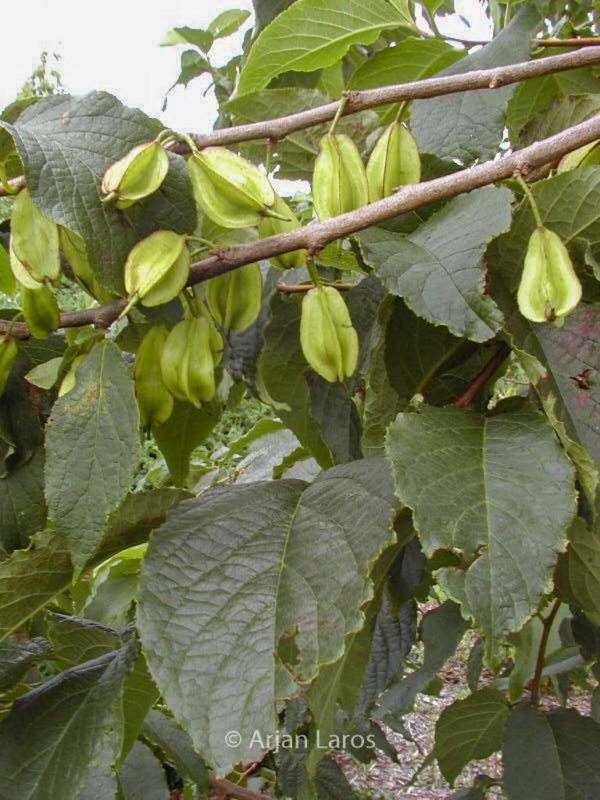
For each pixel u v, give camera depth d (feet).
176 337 1.38
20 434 1.51
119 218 1.26
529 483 1.09
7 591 1.28
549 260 1.19
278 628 1.07
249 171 1.31
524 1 1.97
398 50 1.95
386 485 1.19
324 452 1.74
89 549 1.15
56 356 1.57
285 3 2.30
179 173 1.31
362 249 1.24
